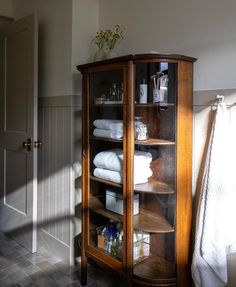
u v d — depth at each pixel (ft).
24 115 7.74
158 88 5.34
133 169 5.28
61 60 7.16
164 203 5.60
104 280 6.66
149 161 5.62
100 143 6.04
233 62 5.05
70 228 7.18
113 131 5.61
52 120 7.60
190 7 5.60
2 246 8.15
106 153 5.90
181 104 5.17
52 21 7.38
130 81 5.11
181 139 5.22
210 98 5.38
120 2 6.86
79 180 7.25
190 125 5.34
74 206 7.20
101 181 5.94
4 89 8.53
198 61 5.51
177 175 5.24
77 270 7.05
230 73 5.10
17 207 8.27
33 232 7.73
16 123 8.09
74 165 7.14
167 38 5.99
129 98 5.14
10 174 8.48
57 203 7.55
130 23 6.67
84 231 6.31
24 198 7.95
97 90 5.85
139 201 5.69
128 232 5.37
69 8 6.87
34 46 7.24
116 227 5.95
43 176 8.02
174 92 5.20
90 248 6.24
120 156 5.56
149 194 5.66
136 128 5.34
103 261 5.94
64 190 7.30
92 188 6.23
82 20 7.02
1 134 8.75
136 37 6.56
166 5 5.98
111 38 6.61
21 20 7.63
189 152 5.35
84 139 6.12
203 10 5.42
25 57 7.59
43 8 7.66
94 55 6.97
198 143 5.59
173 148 5.32
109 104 5.66
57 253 7.62
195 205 5.67
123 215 5.46
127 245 5.40
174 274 5.41
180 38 5.77
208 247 5.02
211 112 5.38
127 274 5.43
